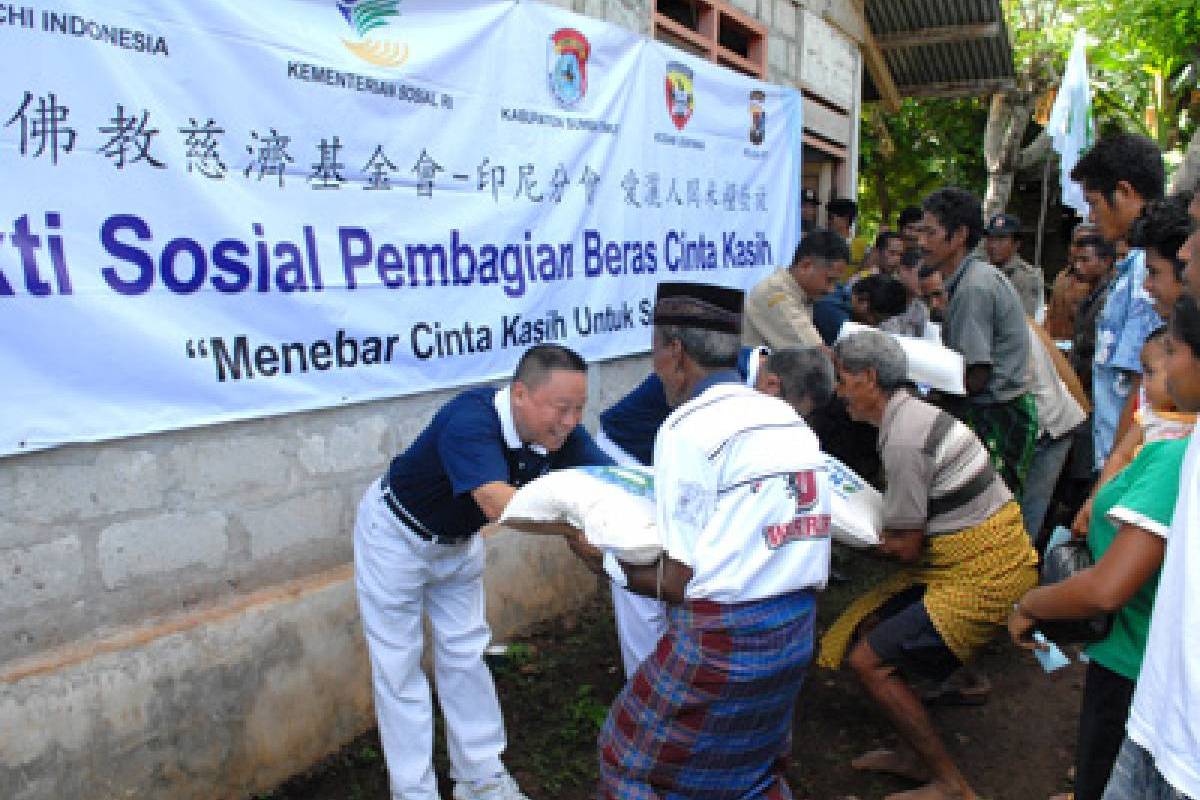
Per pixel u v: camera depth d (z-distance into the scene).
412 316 3.62
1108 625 2.34
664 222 5.17
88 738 2.70
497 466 2.62
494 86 3.91
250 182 3.02
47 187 2.53
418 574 2.89
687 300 2.64
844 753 3.60
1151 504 2.06
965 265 4.32
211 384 2.96
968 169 15.98
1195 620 1.67
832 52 7.48
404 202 3.55
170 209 2.81
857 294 5.14
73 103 2.56
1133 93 14.01
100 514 2.77
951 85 9.75
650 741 2.34
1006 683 4.19
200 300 2.91
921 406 3.18
